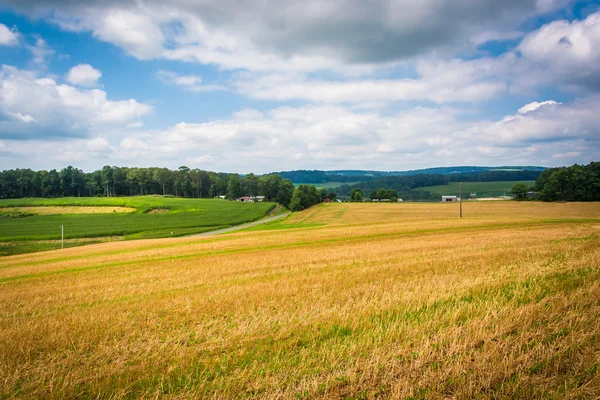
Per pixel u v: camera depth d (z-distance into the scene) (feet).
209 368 20.86
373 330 24.54
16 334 28.66
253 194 598.75
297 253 78.02
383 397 16.62
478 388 16.34
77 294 47.83
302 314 29.63
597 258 45.55
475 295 31.53
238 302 35.47
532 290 31.45
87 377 20.51
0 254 173.78
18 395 18.99
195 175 631.15
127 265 79.51
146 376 20.27
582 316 23.62
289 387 17.71
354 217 271.28
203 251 99.40
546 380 16.83
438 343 21.48
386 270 48.39
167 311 34.35
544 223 131.44
